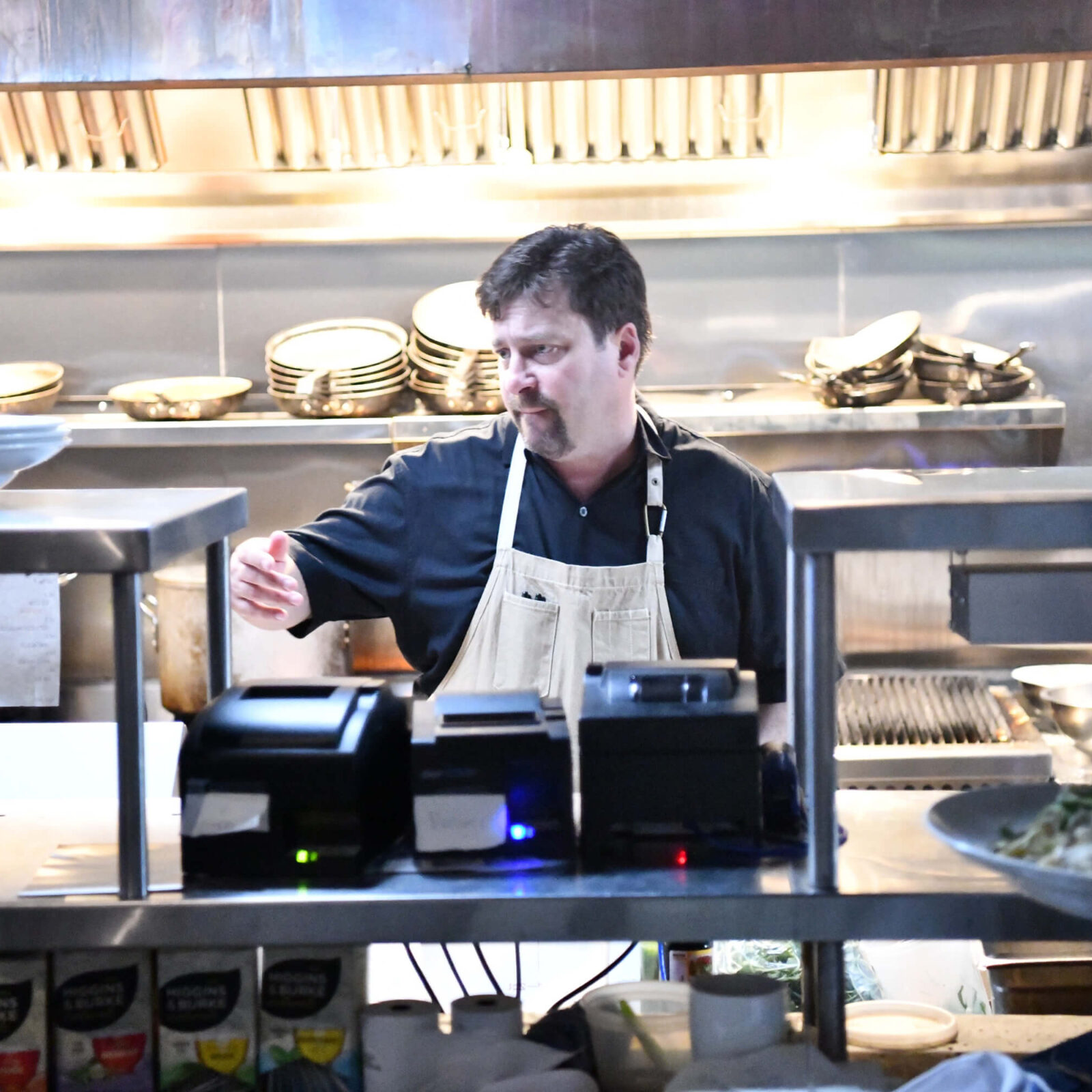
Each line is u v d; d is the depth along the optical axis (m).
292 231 3.38
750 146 3.33
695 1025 1.24
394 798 1.32
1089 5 1.61
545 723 1.28
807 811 1.36
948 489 1.22
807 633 1.20
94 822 1.45
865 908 1.17
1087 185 3.32
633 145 3.32
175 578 3.01
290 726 1.23
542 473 2.01
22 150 3.35
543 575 1.98
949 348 3.27
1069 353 3.49
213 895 1.19
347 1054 1.23
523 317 1.83
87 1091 1.22
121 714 1.19
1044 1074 1.20
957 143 3.31
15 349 3.55
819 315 3.50
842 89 3.28
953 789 2.61
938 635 3.47
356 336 3.43
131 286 3.52
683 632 1.99
